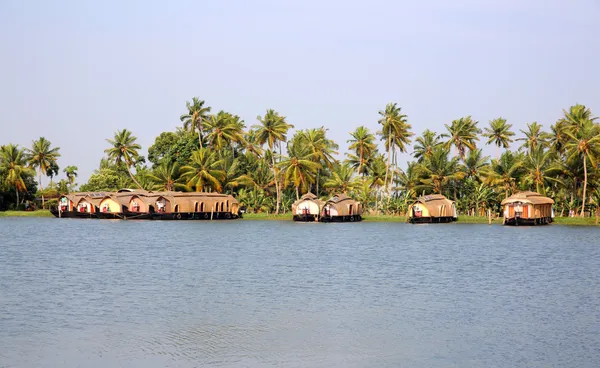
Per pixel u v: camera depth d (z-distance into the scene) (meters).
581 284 54.69
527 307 44.97
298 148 137.50
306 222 136.25
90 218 147.25
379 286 53.19
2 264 65.94
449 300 47.31
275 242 91.50
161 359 33.16
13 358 33.28
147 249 80.75
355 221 136.88
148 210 135.38
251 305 45.19
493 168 138.75
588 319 41.44
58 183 175.25
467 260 71.00
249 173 154.88
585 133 124.19
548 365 32.38
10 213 157.25
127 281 55.00
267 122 146.25
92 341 36.16
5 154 158.38
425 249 82.69
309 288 51.94
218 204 140.00
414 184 143.00
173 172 148.25
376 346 35.41
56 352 34.22
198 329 38.69
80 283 53.94
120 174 176.38
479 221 134.88
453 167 138.50
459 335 37.66
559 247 85.50
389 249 82.50
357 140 148.88
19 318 41.25
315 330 38.53
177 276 57.88
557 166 131.62
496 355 33.94
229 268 63.25
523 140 149.62
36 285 52.91
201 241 92.44
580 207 135.75
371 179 150.25
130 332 37.97
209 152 144.00
